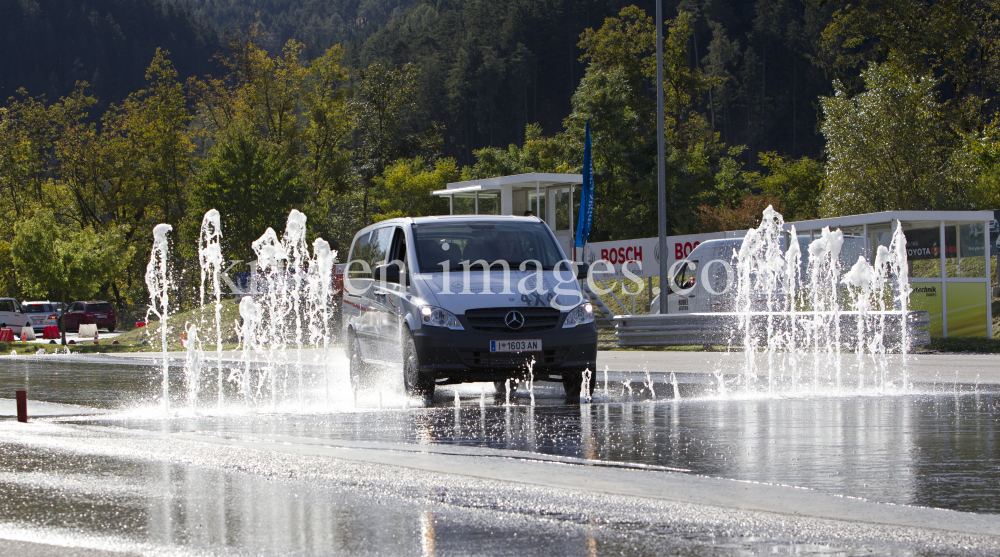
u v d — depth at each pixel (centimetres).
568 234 7194
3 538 936
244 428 1736
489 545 895
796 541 902
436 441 1538
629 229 14825
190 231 13900
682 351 4578
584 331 2248
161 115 16175
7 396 2573
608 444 1483
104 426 1789
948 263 4628
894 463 1291
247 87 16425
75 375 3544
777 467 1267
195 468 1316
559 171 15300
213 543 910
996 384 2594
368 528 963
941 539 905
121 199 16462
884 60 10594
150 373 3641
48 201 16600
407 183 17475
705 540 908
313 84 17175
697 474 1222
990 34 10169
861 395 2306
